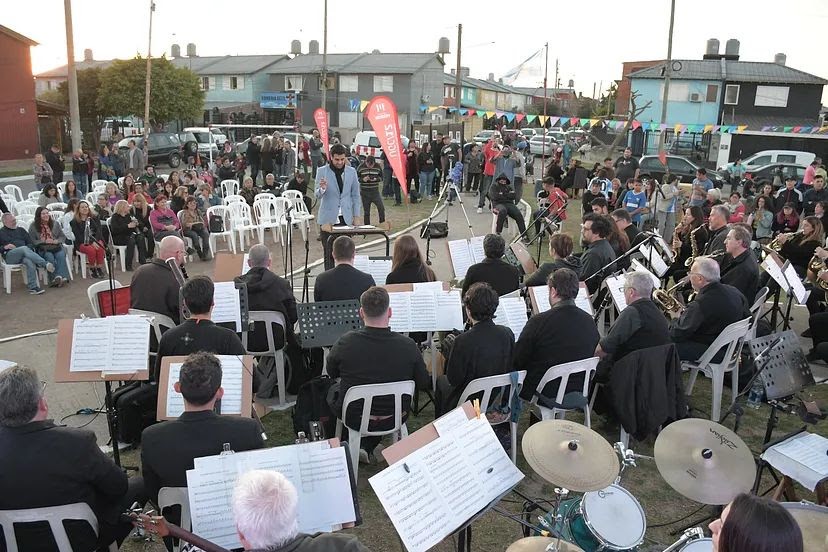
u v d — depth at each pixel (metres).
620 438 4.59
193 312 3.94
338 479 2.59
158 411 3.39
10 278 8.54
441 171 18.36
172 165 26.17
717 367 5.00
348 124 42.69
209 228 10.99
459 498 2.56
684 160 20.45
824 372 6.15
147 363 3.68
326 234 8.75
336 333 4.78
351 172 8.76
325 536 2.11
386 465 4.38
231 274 5.79
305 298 6.77
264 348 5.04
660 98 34.41
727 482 2.79
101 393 5.39
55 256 8.77
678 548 2.64
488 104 54.34
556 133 34.91
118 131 33.97
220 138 29.14
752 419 5.19
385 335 3.89
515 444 4.17
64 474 2.61
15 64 26.06
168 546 2.87
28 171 24.62
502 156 13.98
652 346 4.47
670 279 8.50
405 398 3.96
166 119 32.84
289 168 18.95
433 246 11.37
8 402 2.56
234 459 2.53
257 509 1.99
